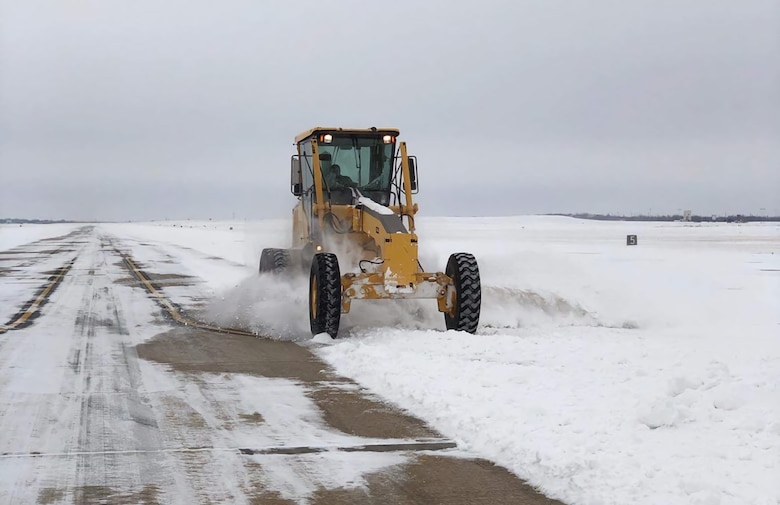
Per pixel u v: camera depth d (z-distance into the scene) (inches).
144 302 696.4
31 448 267.7
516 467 247.6
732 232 3393.2
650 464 237.8
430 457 259.0
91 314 615.2
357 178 557.3
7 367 402.9
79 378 377.7
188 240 2374.5
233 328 541.6
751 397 299.0
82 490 228.4
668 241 2219.5
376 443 274.2
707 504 207.5
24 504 217.2
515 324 544.7
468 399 320.8
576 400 314.8
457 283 485.7
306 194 574.9
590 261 1213.1
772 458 239.6
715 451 247.6
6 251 1681.8
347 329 507.2
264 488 231.0
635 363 393.7
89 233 3464.6
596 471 234.8
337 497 224.2
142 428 292.5
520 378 354.0
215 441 276.8
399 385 349.1
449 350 431.8
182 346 468.8
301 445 272.2
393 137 558.6
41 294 766.5
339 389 354.6
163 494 225.6
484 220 7652.6
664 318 577.6
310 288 498.0
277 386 361.1
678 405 284.4
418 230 851.4
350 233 538.3
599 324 558.9
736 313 612.7
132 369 399.5
